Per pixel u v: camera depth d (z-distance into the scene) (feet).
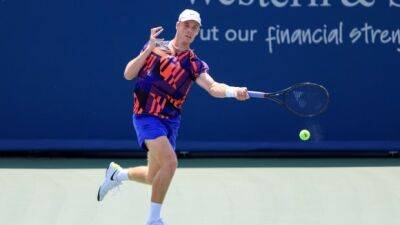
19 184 82.38
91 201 74.84
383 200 75.82
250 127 96.32
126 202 74.28
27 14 93.25
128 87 95.04
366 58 95.40
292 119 96.37
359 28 94.94
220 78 94.68
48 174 87.45
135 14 93.71
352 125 96.48
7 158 96.12
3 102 94.68
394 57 95.61
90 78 94.68
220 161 95.25
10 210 71.31
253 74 94.84
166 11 93.71
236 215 69.92
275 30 94.53
